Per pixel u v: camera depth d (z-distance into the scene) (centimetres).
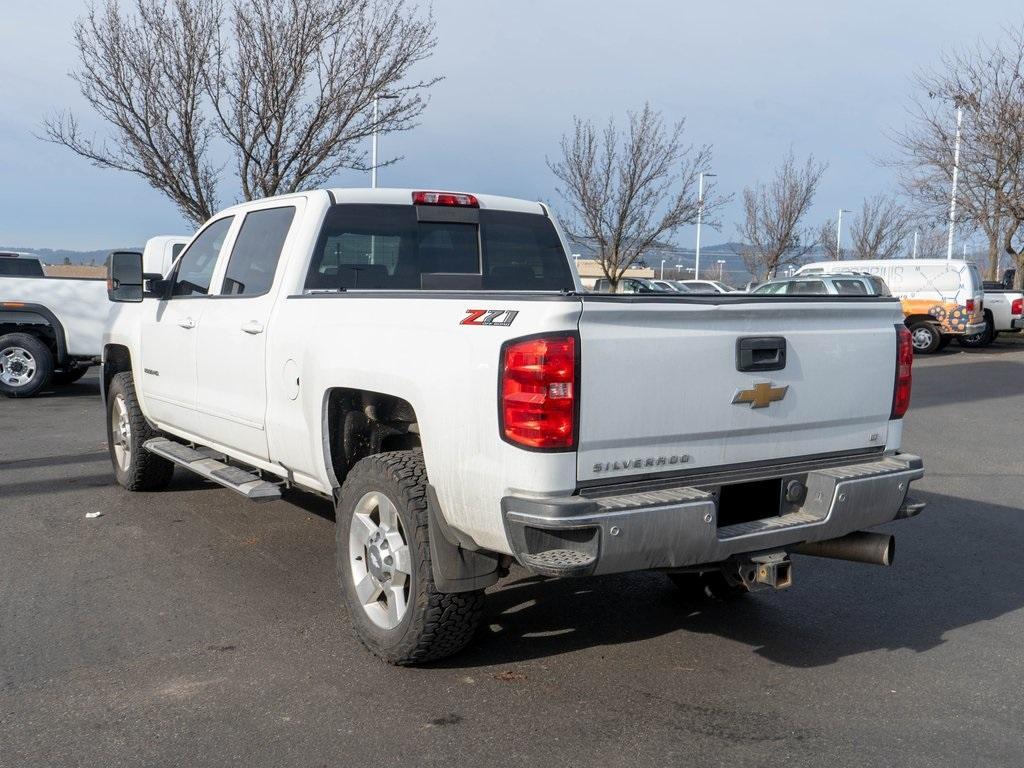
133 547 602
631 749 354
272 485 525
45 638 454
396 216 556
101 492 752
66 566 564
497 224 596
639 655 444
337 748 353
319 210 527
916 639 471
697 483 382
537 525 340
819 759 347
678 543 357
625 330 357
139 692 397
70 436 1022
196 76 1539
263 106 1539
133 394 717
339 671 420
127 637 456
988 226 2944
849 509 404
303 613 489
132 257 628
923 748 356
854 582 562
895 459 439
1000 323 2453
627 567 353
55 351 1397
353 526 438
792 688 410
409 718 377
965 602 528
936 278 2206
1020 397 1459
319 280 522
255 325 521
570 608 507
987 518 718
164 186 1572
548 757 347
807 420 411
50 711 380
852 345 425
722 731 369
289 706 386
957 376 1764
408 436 485
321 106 1556
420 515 398
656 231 2594
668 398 368
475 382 363
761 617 500
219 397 570
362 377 425
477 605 408
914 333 2245
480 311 371
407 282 557
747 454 396
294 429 488
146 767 339
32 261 1656
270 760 344
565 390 344
